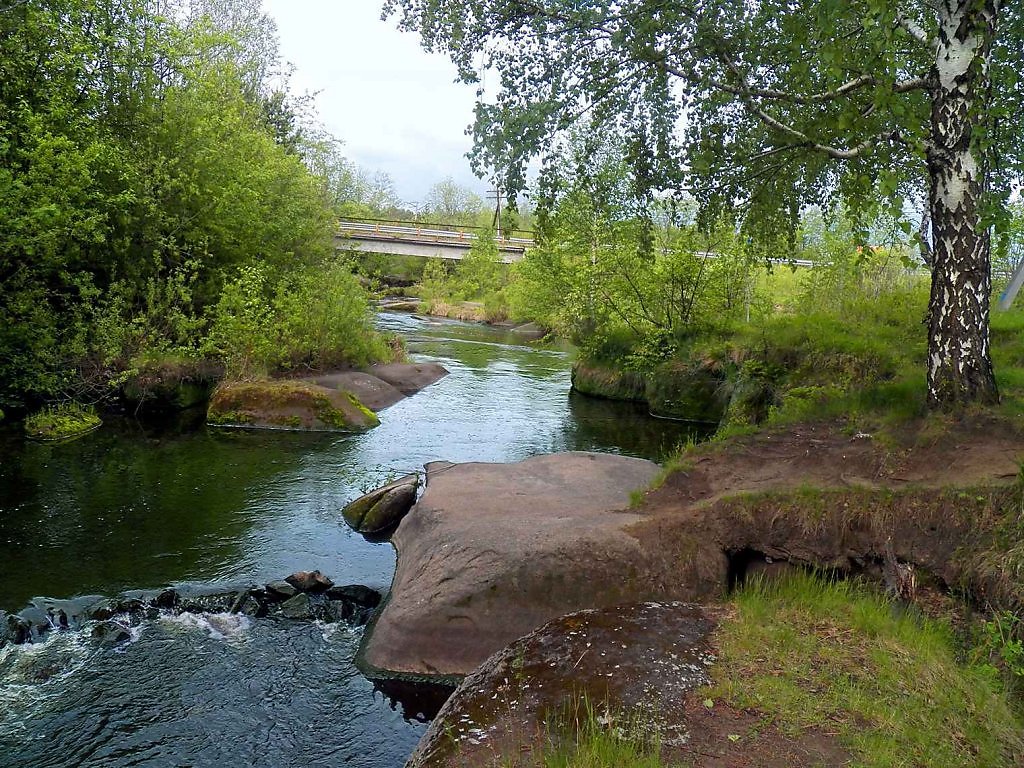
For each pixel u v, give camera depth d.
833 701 4.49
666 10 7.55
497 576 6.39
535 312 24.61
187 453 12.25
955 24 6.43
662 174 8.77
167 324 16.19
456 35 7.65
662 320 19.00
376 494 9.62
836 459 7.02
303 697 5.86
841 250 16.47
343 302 20.19
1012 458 6.11
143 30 16.80
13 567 7.75
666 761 3.94
